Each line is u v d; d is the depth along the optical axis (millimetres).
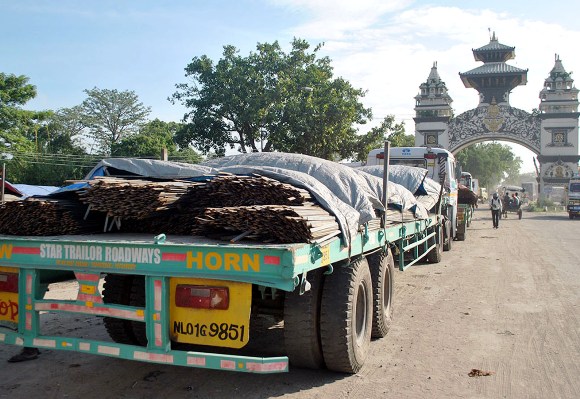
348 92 27781
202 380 4434
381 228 5406
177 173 4996
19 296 3998
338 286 4301
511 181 149000
